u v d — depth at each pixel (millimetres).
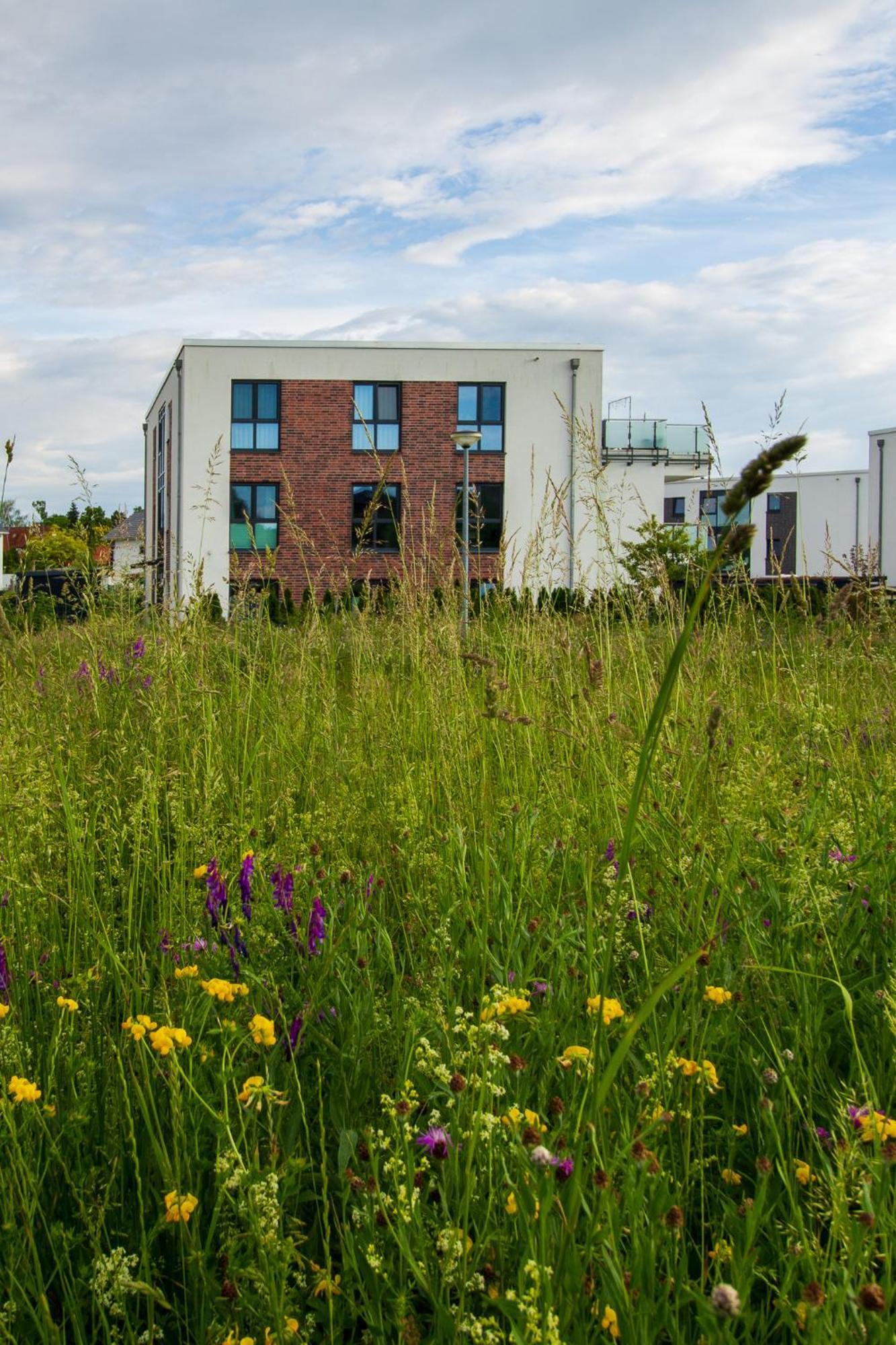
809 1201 1831
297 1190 1908
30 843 3156
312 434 34750
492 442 35188
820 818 2832
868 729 4098
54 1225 1819
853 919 2807
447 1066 2066
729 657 4879
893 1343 1362
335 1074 2275
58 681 4984
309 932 2660
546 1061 2176
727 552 1294
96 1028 2355
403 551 6578
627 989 2654
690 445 35000
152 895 3150
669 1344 1636
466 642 5531
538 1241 1571
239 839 3221
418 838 3467
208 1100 2057
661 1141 2014
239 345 34531
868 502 53406
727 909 2705
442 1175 1841
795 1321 1519
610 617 5770
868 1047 2285
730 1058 2309
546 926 2824
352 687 5445
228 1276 1688
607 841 3355
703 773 3189
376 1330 1622
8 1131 1937
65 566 6254
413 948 2977
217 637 5793
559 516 6262
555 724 4172
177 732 4066
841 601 5543
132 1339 1636
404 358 34906
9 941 2693
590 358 35281
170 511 37438
